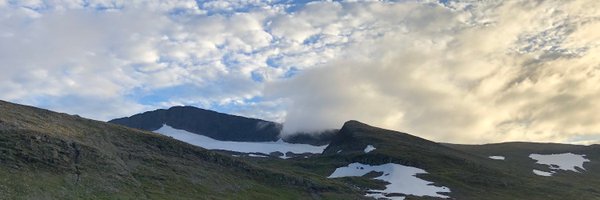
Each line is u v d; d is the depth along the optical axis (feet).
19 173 264.52
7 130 324.19
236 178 399.85
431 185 544.62
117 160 345.10
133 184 308.19
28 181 254.88
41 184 256.32
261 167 455.63
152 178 333.83
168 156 402.11
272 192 383.45
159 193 303.68
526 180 652.07
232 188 367.25
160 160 382.42
